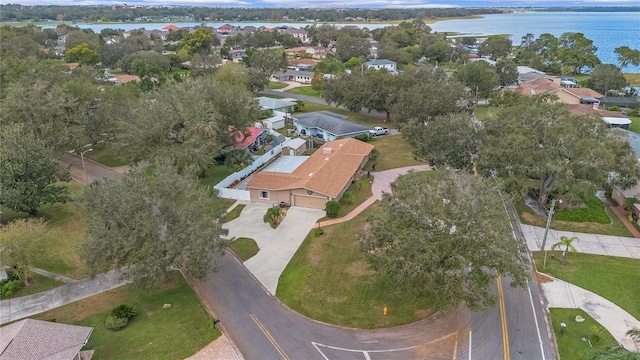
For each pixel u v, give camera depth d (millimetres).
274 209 45844
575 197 41656
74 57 142000
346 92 84875
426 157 51500
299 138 71812
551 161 42938
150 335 29562
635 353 22344
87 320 31188
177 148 52344
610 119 78562
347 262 38500
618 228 44281
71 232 44094
